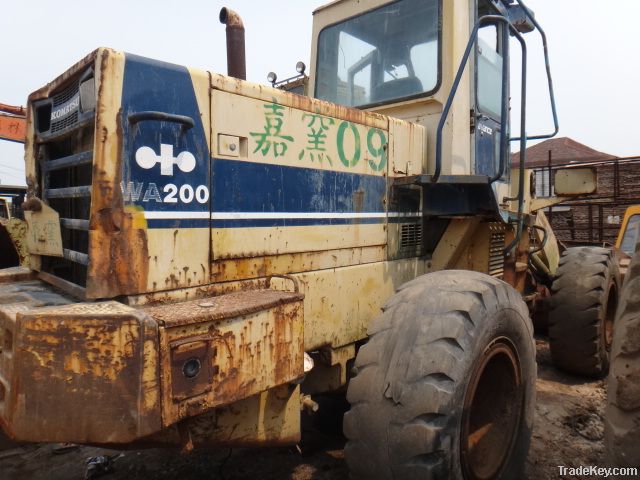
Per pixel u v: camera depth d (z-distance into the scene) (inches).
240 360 67.5
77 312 58.2
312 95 150.3
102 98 65.9
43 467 112.6
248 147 83.4
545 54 142.8
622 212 386.9
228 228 80.4
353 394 80.0
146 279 70.2
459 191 119.2
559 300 163.3
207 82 77.3
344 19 142.3
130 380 56.0
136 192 69.2
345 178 101.9
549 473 106.3
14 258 140.7
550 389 155.6
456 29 118.8
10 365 59.6
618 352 69.6
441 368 75.4
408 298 85.9
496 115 142.3
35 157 89.5
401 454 73.4
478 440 90.5
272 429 80.3
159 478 106.3
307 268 94.6
